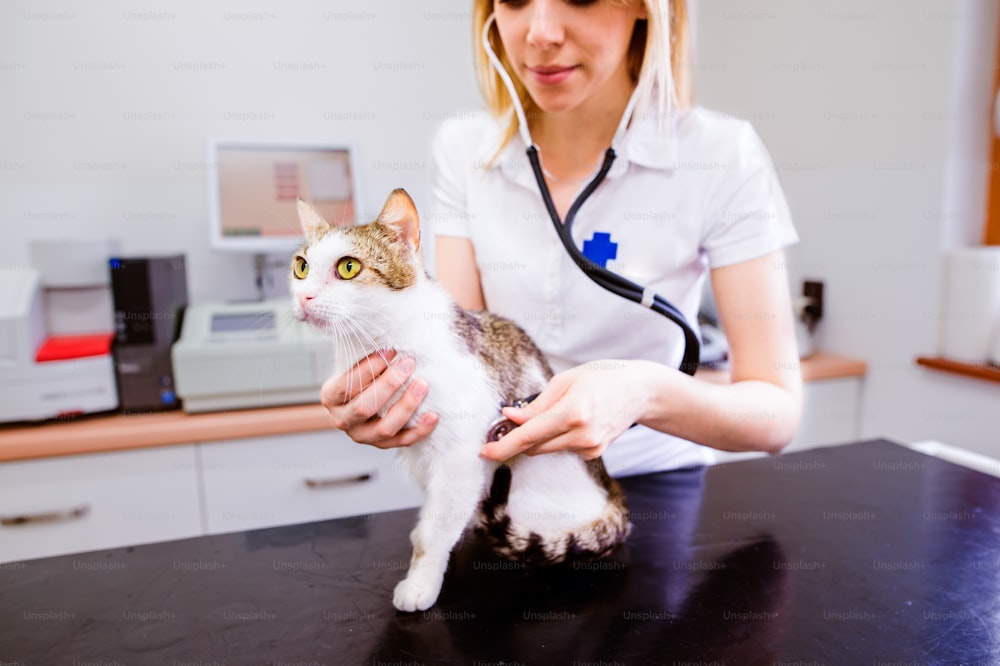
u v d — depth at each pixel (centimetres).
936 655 51
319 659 52
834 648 52
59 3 150
